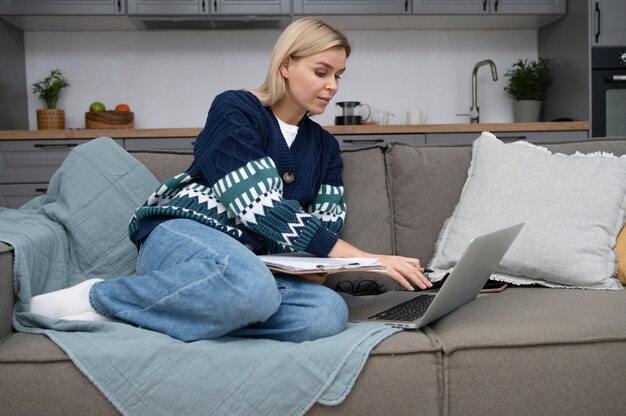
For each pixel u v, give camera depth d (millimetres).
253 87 4129
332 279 1715
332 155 1748
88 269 1631
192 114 4113
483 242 1206
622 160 1721
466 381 1151
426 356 1149
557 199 1641
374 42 4172
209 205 1448
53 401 1107
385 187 1820
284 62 1581
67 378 1111
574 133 3621
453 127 3551
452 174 1846
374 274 1719
